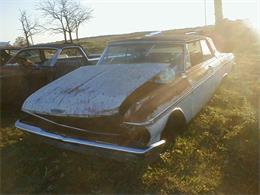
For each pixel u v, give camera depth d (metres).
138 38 5.39
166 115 3.72
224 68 6.73
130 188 3.45
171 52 4.90
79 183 3.58
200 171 3.74
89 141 3.43
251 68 9.76
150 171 3.71
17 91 6.13
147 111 3.46
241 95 6.66
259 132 4.60
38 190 3.48
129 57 5.11
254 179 3.65
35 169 3.91
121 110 3.41
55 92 3.92
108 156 3.46
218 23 17.73
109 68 4.54
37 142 4.32
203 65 5.44
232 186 3.52
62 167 3.91
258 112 5.59
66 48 7.15
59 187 3.52
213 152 4.18
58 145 3.78
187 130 4.69
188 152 4.10
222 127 4.96
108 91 3.67
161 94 3.87
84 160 4.04
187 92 4.37
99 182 3.58
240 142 4.42
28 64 6.60
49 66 6.63
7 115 6.05
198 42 5.60
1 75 5.98
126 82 3.86
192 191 3.38
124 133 3.35
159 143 3.50
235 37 16.38
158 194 3.34
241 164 3.91
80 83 4.04
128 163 3.81
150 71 4.16
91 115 3.43
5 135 5.01
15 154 4.31
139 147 3.27
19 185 3.59
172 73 4.36
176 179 3.57
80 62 7.46
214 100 6.23
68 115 3.53
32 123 3.98
